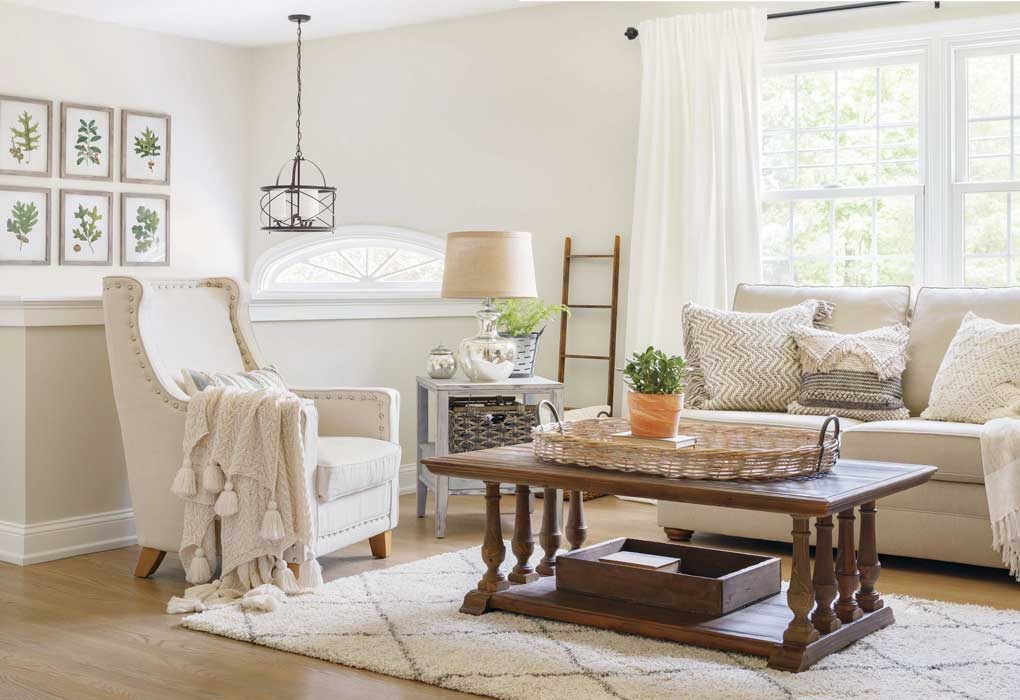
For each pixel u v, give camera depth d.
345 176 6.94
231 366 4.25
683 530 4.52
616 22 6.00
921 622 3.26
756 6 5.63
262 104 7.26
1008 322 4.53
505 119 6.37
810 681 2.71
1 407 4.09
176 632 3.19
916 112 5.36
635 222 5.79
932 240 5.27
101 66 6.63
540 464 3.23
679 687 2.67
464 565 3.98
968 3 5.13
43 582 3.76
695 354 4.97
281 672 2.84
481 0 6.11
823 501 2.65
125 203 6.77
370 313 5.54
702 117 5.61
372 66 6.82
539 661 2.87
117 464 4.30
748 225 5.51
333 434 4.30
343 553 4.27
